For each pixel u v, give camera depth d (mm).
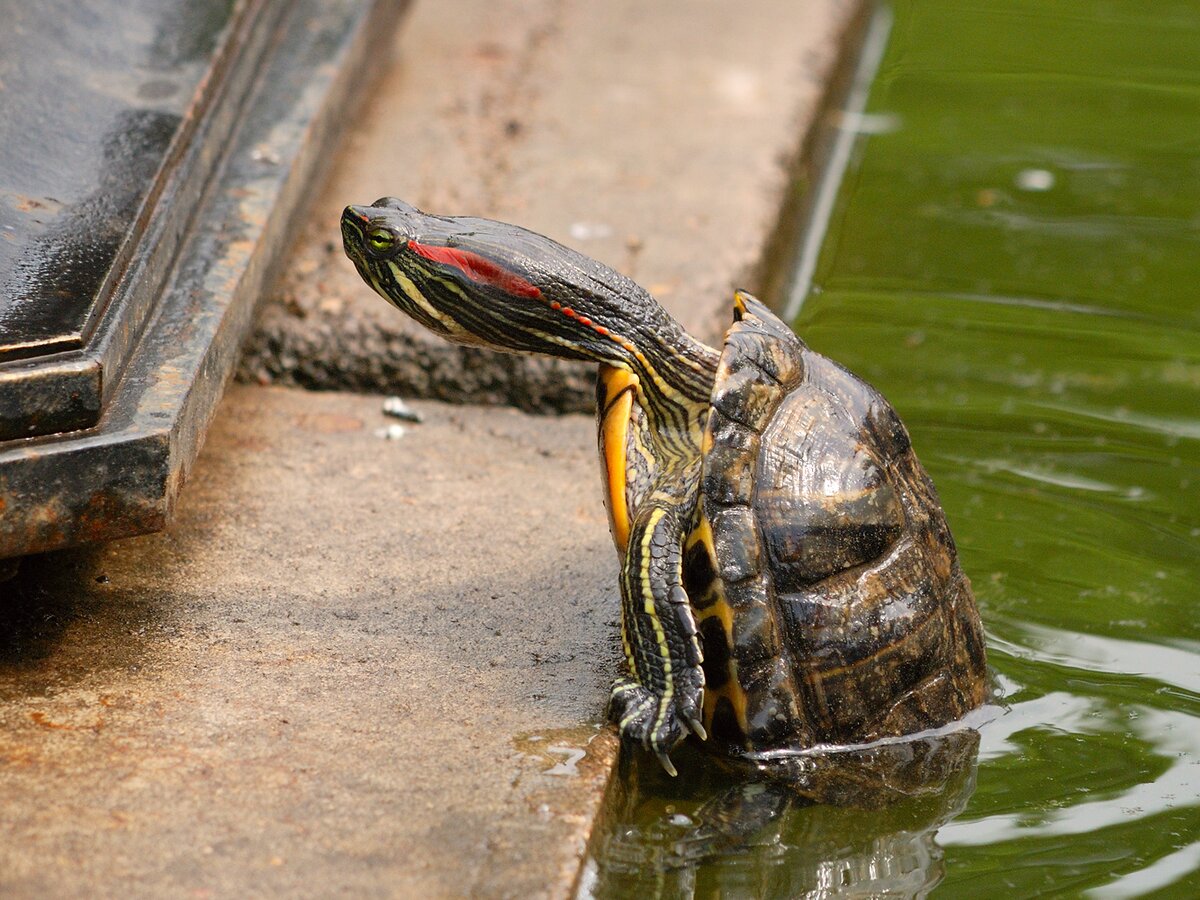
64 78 11000
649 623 8625
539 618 9680
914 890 7926
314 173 14234
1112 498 12414
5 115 10023
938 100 22203
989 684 9891
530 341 9727
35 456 7785
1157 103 21797
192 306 9938
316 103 14047
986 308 16141
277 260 12445
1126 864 8148
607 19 22062
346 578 9930
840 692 8828
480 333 9773
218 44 12641
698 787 8664
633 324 9711
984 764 9055
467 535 10734
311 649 9008
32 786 7355
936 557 9422
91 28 11898
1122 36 24531
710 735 8883
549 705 8648
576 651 9312
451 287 9648
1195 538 11867
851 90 22828
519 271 9516
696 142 18094
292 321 13523
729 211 16297
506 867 7086
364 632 9281
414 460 11953
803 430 9086
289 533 10453
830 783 8672
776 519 8750
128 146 10586
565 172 17031
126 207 9805
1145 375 14672
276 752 7863
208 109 11930
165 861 6902
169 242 10281
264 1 14602
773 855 8148
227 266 10672
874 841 8305
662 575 8648
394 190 16016
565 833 7379
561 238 15352
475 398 13266
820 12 22719
